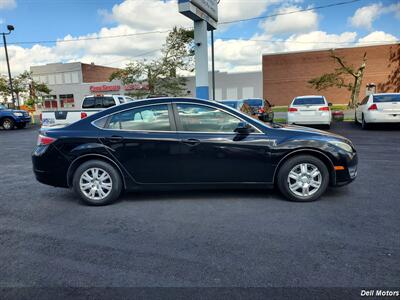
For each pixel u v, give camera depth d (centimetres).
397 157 790
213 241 354
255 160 473
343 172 475
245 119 480
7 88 3077
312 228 380
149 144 477
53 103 5334
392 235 356
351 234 361
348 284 267
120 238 370
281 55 3866
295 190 476
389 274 280
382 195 498
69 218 439
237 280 277
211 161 475
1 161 896
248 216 425
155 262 312
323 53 3709
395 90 3525
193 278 282
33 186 616
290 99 3894
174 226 399
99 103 1512
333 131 1320
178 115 484
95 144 480
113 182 485
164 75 3353
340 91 3716
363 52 3575
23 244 361
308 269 291
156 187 488
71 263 315
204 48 1338
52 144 486
